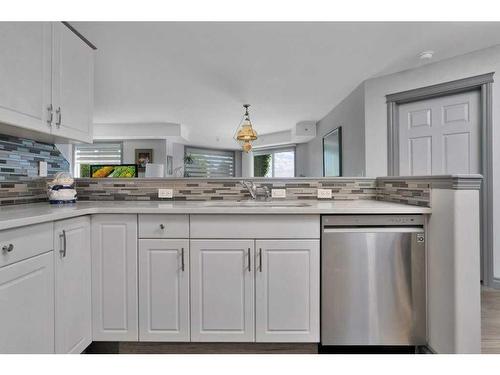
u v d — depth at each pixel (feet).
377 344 4.92
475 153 8.76
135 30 7.41
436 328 4.71
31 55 4.61
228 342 5.12
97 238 5.08
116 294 5.07
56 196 5.88
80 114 5.90
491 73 8.32
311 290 4.98
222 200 6.91
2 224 3.26
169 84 11.23
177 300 5.05
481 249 8.58
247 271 5.01
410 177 5.54
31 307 3.76
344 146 12.74
